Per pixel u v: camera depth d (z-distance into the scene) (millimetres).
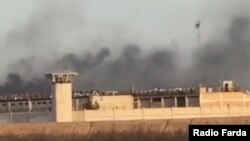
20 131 161625
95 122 160000
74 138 158000
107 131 157125
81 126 159875
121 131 155750
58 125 161000
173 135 150125
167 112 185875
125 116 182125
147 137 153625
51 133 159625
